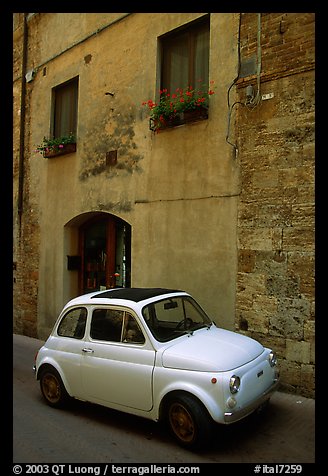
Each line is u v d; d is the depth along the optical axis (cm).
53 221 1034
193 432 397
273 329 585
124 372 450
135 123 820
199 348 432
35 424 489
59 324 551
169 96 782
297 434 442
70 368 512
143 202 788
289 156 584
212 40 687
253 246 613
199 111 680
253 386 416
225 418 383
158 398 421
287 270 577
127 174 830
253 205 617
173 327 486
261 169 611
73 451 419
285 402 531
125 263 916
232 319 631
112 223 948
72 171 980
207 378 393
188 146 713
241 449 411
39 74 1118
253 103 621
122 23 870
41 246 1070
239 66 645
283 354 573
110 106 884
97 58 927
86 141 941
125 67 855
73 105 1025
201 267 679
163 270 737
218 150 668
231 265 639
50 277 1035
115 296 511
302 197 570
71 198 977
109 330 486
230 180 649
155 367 429
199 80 713
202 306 671
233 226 640
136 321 464
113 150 867
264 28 620
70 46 1004
